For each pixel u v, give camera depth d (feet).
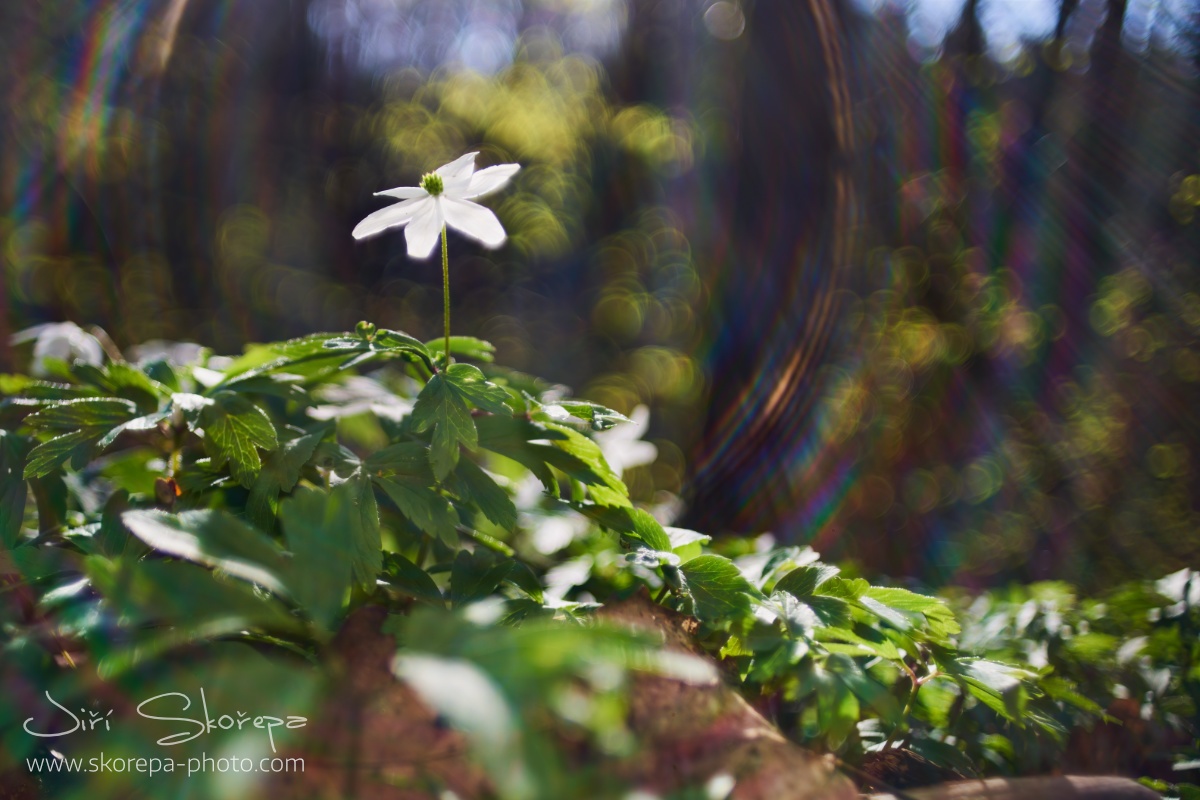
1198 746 5.83
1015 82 16.34
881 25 13.53
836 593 4.95
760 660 4.38
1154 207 14.92
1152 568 14.06
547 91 42.83
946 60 16.26
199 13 30.50
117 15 20.95
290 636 4.31
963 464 16.21
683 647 4.86
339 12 42.24
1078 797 4.55
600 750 3.57
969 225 16.07
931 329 16.62
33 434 5.80
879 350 14.40
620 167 36.83
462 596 5.02
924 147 14.75
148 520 3.55
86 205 21.49
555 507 7.43
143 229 25.52
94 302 22.11
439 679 2.90
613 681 3.69
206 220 30.25
